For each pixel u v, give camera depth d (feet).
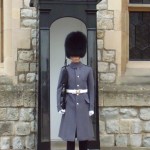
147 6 26.50
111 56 25.86
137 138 25.59
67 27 26.08
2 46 26.32
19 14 25.58
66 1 23.31
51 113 26.14
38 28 24.13
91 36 23.48
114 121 25.49
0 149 25.14
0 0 26.22
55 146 25.29
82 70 20.97
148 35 26.71
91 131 20.93
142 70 26.30
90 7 23.43
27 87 25.34
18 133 25.22
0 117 25.11
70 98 20.76
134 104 25.52
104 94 25.41
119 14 25.93
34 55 25.61
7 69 25.63
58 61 26.18
